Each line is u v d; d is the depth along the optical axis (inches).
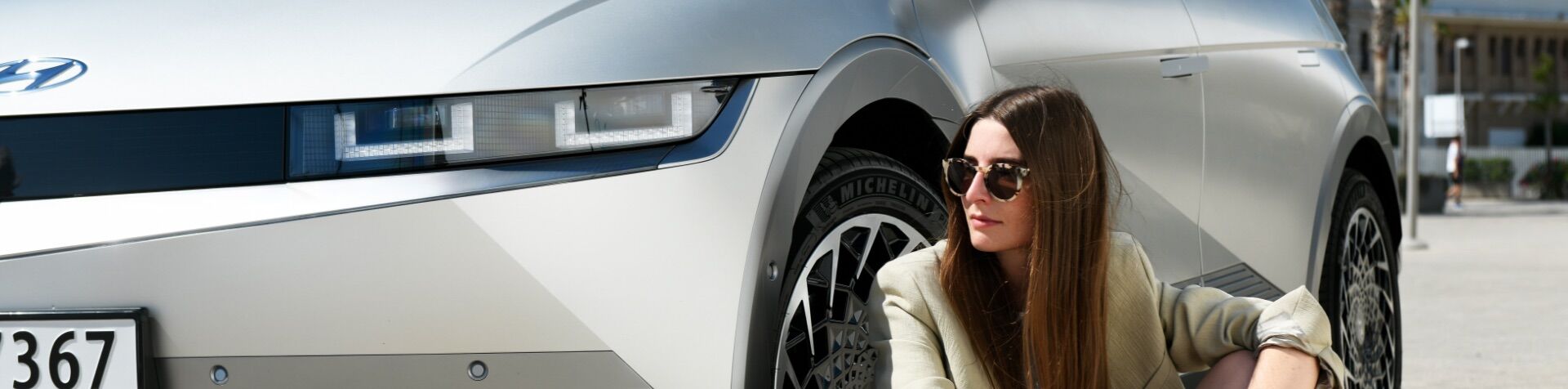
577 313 69.2
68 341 71.2
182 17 75.7
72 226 71.2
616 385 69.7
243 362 70.4
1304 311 67.3
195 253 70.1
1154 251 107.0
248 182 70.7
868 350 83.9
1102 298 66.1
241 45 73.5
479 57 71.4
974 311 68.6
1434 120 574.6
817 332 79.4
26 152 72.7
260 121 71.2
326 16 74.2
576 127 71.2
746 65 73.8
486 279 69.1
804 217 77.5
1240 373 67.8
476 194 69.4
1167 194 109.7
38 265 71.2
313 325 69.6
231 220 69.9
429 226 69.1
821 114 75.4
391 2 74.5
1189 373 111.1
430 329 69.2
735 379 70.4
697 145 71.6
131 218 70.8
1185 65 114.9
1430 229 626.2
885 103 84.4
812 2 79.9
